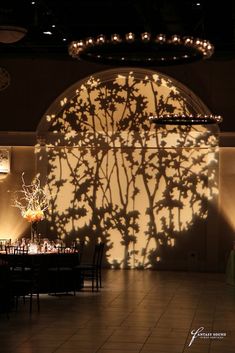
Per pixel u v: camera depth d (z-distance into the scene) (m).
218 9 13.18
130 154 17.12
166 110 16.94
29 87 17.06
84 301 12.04
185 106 16.88
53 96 17.03
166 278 15.43
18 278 11.55
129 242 17.09
